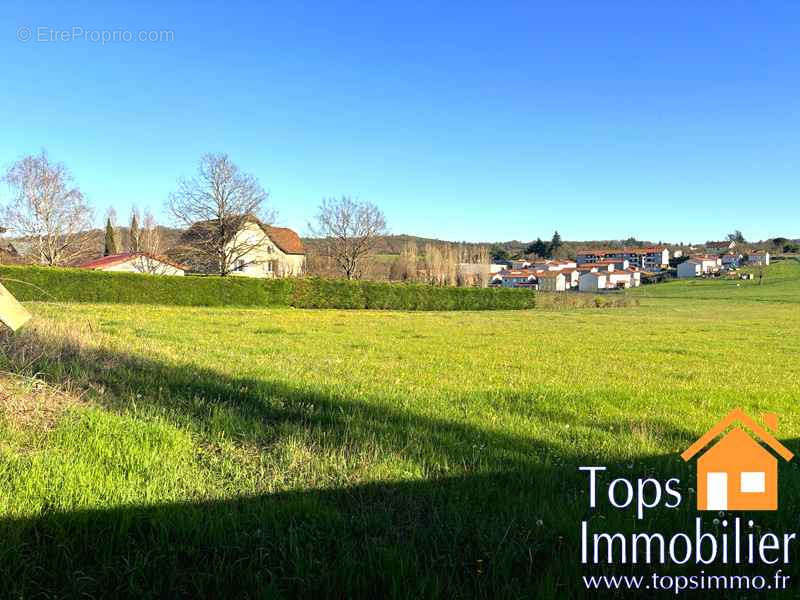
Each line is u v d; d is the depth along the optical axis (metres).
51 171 54.22
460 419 6.80
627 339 22.48
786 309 57.41
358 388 8.61
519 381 10.41
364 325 26.14
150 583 3.02
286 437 5.43
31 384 6.06
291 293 43.81
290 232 84.00
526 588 3.01
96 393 6.44
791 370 14.17
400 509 4.00
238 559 3.16
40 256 55.28
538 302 61.12
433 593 2.90
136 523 3.51
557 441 5.86
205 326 20.45
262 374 9.23
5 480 3.93
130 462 4.43
